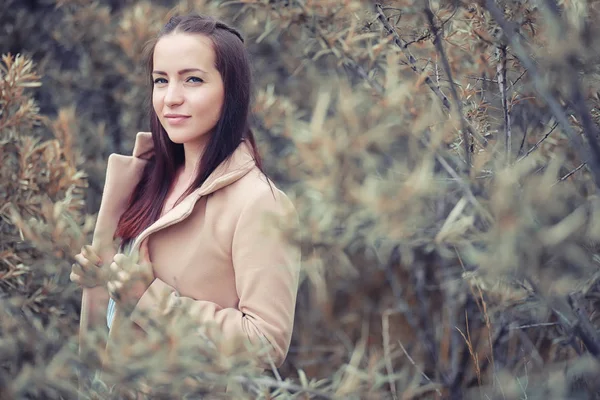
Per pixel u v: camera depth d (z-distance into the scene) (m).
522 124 1.68
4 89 1.94
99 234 1.67
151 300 1.29
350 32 1.43
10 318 1.27
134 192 1.72
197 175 1.47
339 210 0.88
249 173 1.45
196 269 1.42
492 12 1.06
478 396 1.85
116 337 1.05
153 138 1.64
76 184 1.94
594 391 1.12
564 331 1.40
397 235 0.87
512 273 0.94
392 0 1.33
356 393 1.08
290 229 0.92
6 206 1.85
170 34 1.46
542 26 1.20
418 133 0.97
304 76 3.04
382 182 0.84
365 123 0.91
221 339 1.09
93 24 2.85
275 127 1.98
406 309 2.42
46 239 1.31
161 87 1.48
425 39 1.45
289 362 2.75
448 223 0.90
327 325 2.90
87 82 2.88
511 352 1.91
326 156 0.86
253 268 1.34
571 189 1.16
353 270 1.07
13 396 1.14
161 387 1.05
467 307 2.27
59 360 1.09
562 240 0.87
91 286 1.23
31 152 1.90
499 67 1.38
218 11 2.66
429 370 2.44
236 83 1.47
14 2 2.98
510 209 0.81
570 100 1.13
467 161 1.19
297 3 1.49
